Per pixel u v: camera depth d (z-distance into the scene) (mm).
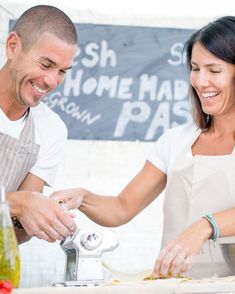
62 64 2289
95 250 2082
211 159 2459
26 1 4117
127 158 4266
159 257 2109
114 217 2600
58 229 2129
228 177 2420
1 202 1711
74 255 2141
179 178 2500
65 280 2184
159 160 2621
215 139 2508
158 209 4258
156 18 4250
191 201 2461
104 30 4219
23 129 2482
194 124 2592
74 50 2318
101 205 2586
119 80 4234
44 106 2596
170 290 1787
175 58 4258
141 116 4250
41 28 2264
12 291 1687
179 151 2547
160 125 4258
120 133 4242
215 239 2184
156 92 4250
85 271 2062
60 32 2268
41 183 2566
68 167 4223
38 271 4133
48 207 2143
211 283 1819
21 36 2299
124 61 4242
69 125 4211
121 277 2277
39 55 2260
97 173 4246
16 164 2479
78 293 1754
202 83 2398
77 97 4207
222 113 2455
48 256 4148
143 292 1780
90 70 4215
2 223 1705
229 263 2363
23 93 2324
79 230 2088
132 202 2621
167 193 2533
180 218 2482
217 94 2412
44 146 2537
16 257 1724
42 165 2555
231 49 2371
